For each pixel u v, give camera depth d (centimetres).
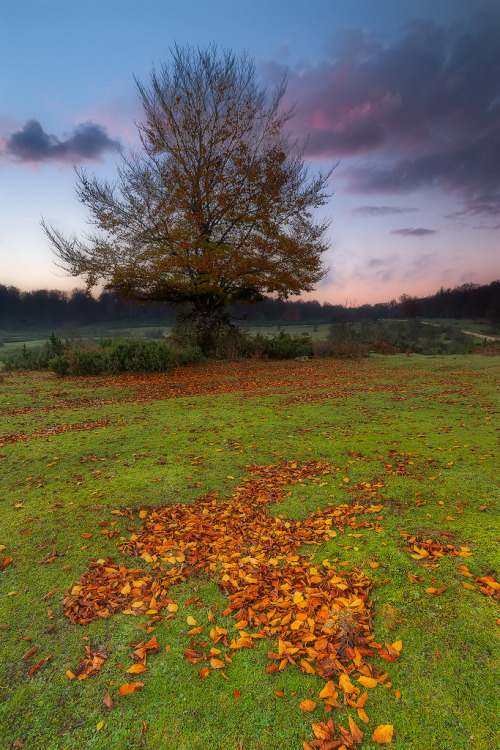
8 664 216
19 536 347
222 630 233
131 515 380
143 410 889
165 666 213
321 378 1409
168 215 1927
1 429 733
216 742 173
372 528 345
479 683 196
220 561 306
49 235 1919
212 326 2144
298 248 2073
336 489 435
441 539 324
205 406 920
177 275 2006
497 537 323
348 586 267
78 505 405
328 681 198
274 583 275
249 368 1709
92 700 195
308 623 235
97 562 304
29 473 500
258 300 2372
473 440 606
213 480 467
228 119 1975
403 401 955
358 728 175
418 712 183
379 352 2489
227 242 2102
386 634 229
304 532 340
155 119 2003
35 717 187
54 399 1051
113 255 1980
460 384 1228
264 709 187
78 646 227
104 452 579
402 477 460
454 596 257
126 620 246
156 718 185
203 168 1997
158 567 299
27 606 260
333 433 661
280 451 571
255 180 1967
